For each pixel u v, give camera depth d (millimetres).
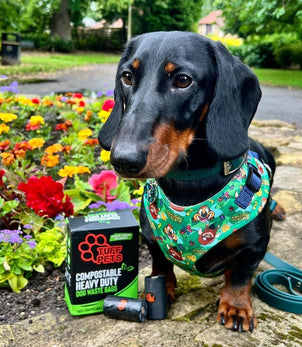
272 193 714
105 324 401
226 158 355
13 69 2783
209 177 370
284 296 424
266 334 386
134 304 398
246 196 375
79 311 413
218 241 376
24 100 997
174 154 342
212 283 472
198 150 364
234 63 373
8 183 684
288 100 2025
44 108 1084
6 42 3043
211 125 355
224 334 384
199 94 351
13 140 875
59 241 526
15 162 711
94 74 2801
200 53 353
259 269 505
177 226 382
